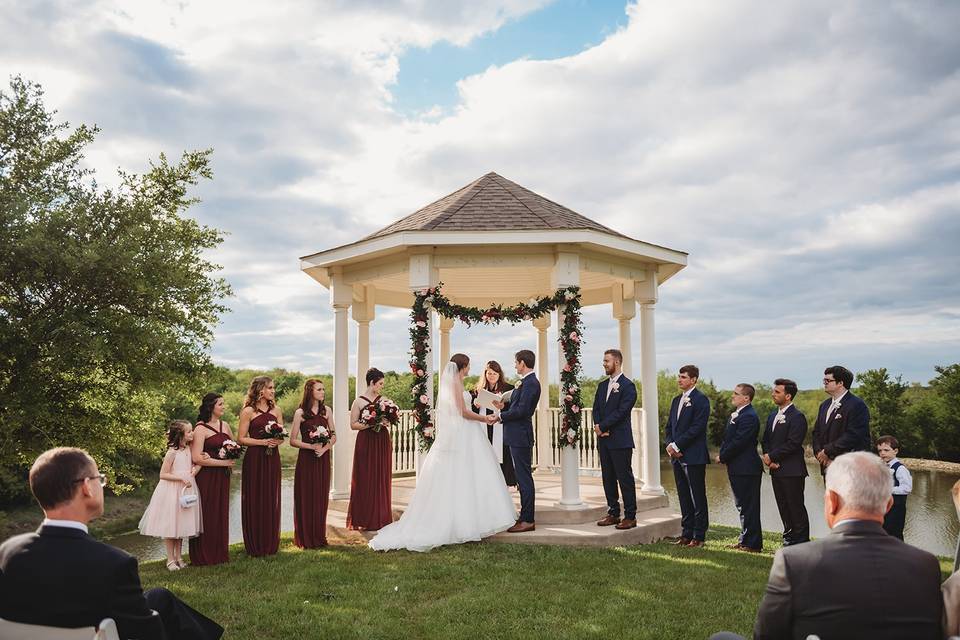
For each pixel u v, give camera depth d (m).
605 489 8.06
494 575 6.12
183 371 15.00
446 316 8.57
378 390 8.06
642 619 4.94
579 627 4.76
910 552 2.14
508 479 10.04
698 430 7.77
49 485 2.50
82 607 2.40
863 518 2.23
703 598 5.48
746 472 7.55
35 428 13.92
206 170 17.12
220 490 6.76
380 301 12.03
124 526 21.56
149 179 16.70
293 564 6.57
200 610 5.15
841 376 7.00
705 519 7.74
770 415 7.58
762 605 2.25
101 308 13.98
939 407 42.16
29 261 13.11
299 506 7.53
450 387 7.61
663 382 43.19
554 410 12.86
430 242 8.21
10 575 2.39
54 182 14.84
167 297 14.77
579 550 7.11
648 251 9.05
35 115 15.05
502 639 4.54
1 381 13.73
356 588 5.72
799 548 2.24
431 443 8.18
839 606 2.05
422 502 7.46
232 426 41.09
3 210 13.03
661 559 6.80
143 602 2.55
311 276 10.28
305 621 4.88
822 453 6.91
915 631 2.02
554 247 8.49
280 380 52.44
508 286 12.88
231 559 6.91
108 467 16.52
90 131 15.50
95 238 14.30
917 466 38.50
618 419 7.73
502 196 9.64
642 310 9.74
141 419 17.00
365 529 7.84
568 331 8.26
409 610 5.16
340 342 9.70
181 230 16.39
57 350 12.93
